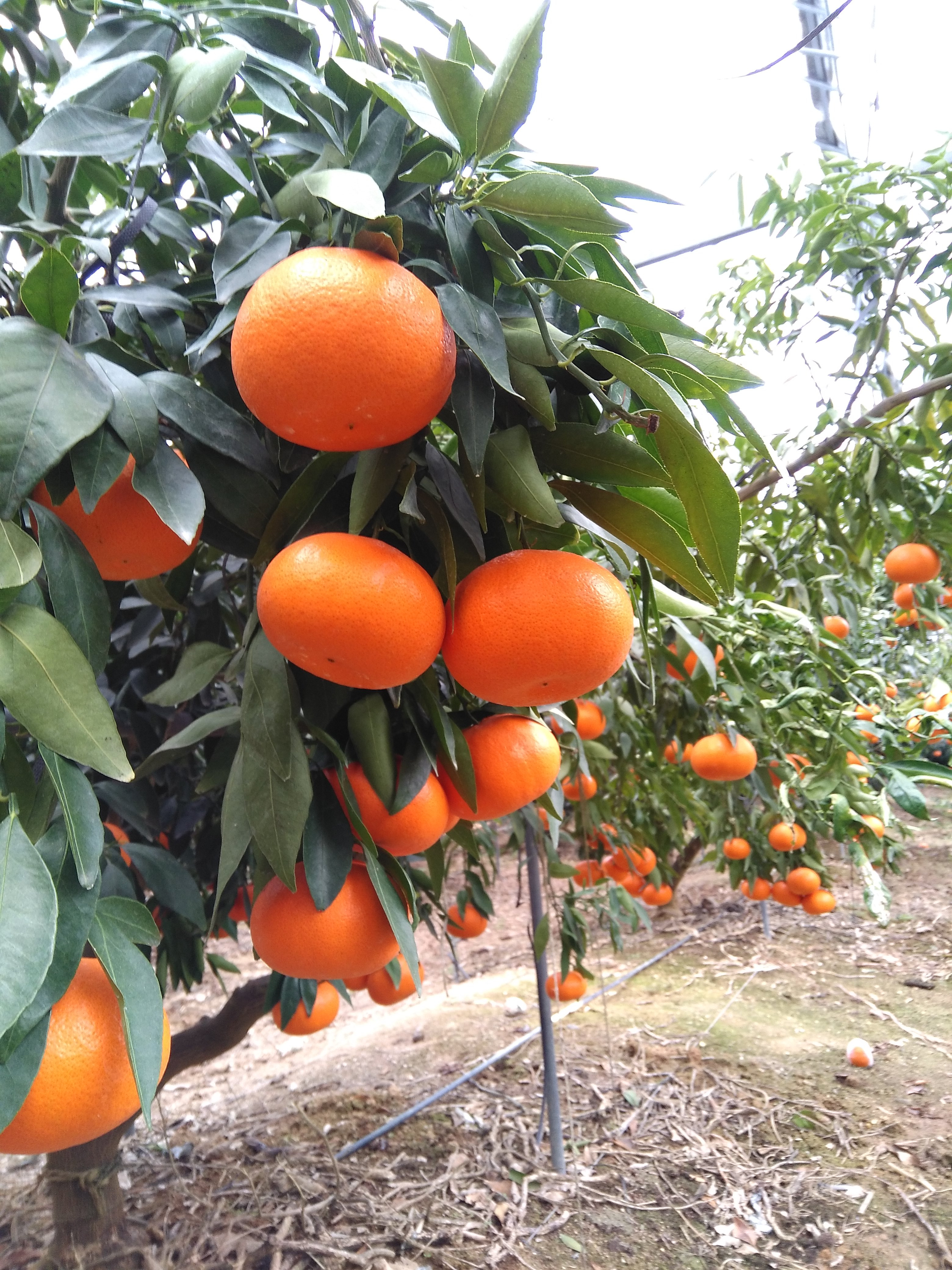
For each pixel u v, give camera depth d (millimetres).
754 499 3254
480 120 801
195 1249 2066
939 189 2818
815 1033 4008
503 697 900
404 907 1049
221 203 1270
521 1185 2730
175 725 1559
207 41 1002
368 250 752
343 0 986
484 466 884
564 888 4973
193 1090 3705
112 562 965
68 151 846
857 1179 2842
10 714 767
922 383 3113
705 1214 2658
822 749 2641
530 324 875
